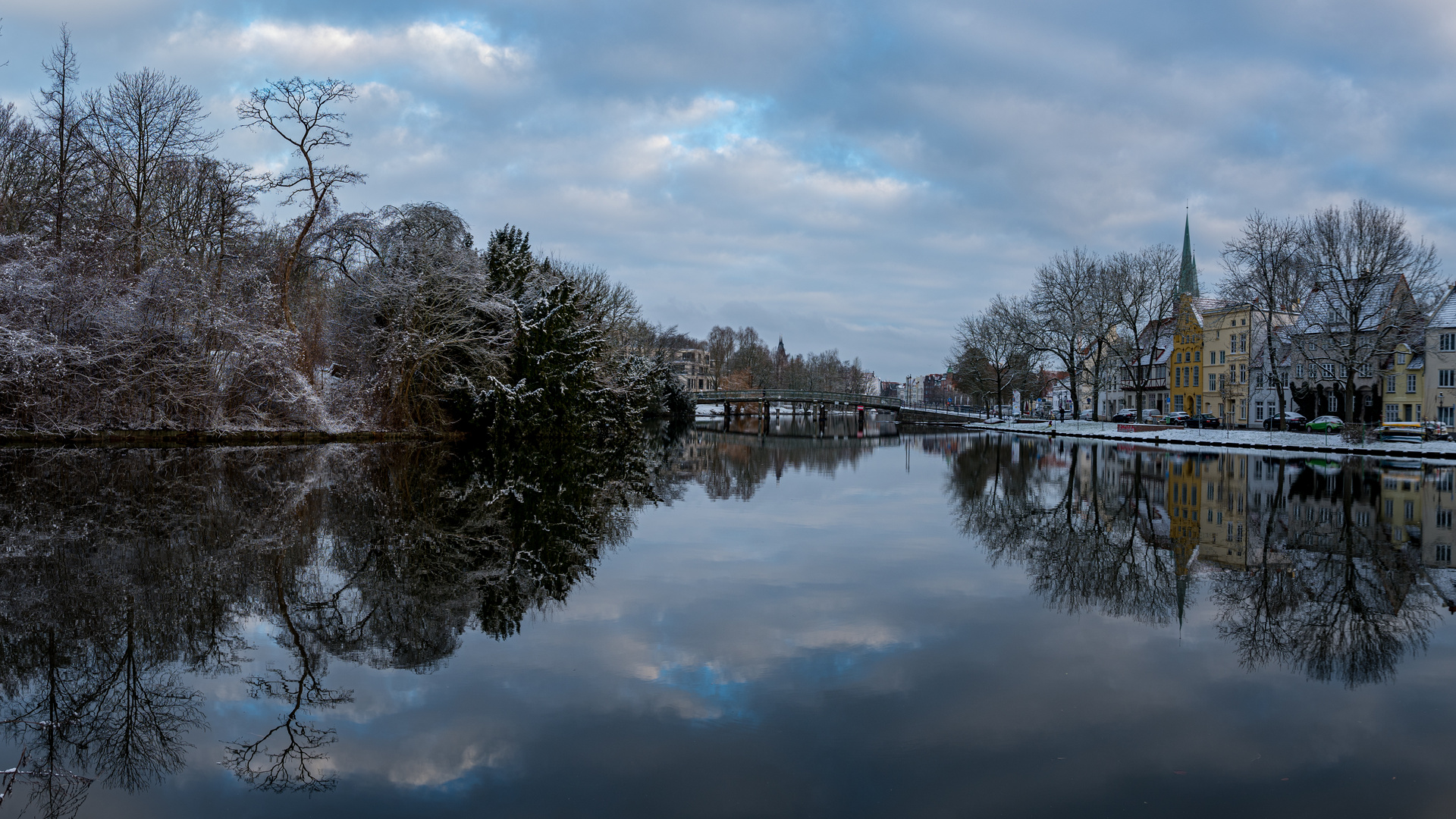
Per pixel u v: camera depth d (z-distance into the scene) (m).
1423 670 6.34
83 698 5.50
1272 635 7.32
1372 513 16.17
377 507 14.48
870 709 5.35
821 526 13.81
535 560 10.26
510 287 34.28
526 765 4.50
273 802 4.08
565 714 5.22
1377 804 4.12
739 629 7.20
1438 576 10.11
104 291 26.91
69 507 13.94
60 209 29.80
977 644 6.87
